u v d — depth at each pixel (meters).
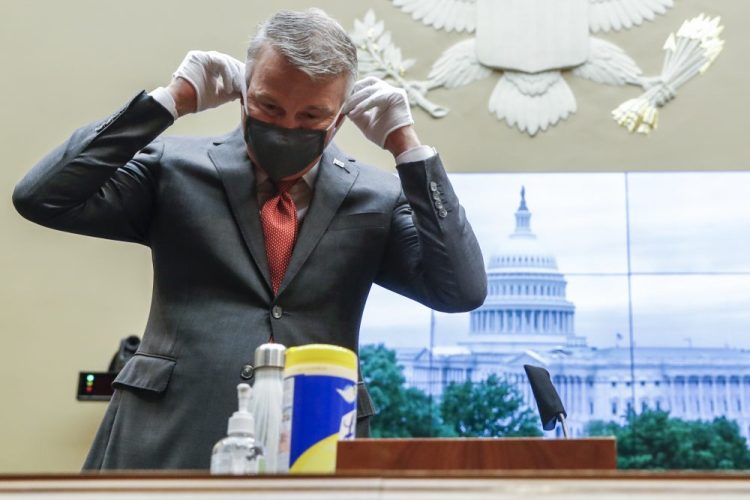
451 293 1.75
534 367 1.39
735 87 3.83
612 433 4.07
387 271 1.85
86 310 3.70
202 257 1.67
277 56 1.61
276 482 0.94
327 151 1.82
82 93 3.82
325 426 1.18
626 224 4.12
